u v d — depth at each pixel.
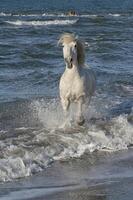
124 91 19.69
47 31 44.38
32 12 83.94
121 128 14.30
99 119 15.30
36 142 12.64
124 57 28.48
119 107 17.09
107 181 10.70
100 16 72.81
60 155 12.30
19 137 13.01
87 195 9.83
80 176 11.05
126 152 13.05
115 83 20.78
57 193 9.91
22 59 26.28
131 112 16.42
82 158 12.35
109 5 113.19
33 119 15.30
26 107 16.53
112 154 12.80
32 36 39.56
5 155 11.59
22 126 14.61
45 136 13.11
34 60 25.91
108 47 32.50
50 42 34.47
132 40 38.28
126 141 13.70
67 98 13.95
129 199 9.59
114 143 13.42
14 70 23.25
